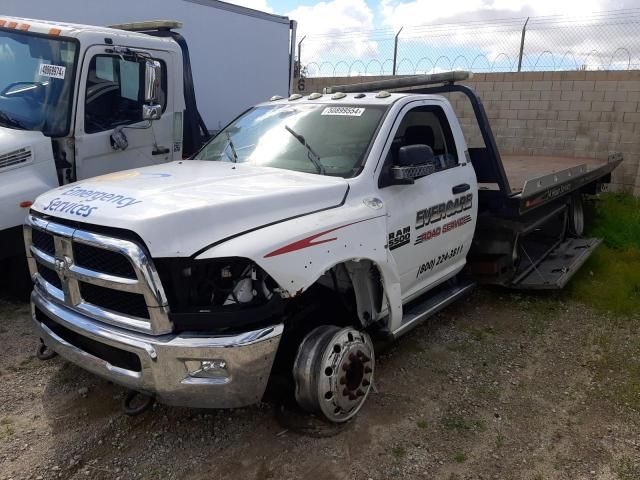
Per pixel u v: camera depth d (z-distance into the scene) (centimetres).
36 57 581
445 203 472
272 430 357
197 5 933
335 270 372
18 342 466
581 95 1136
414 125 466
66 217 318
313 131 441
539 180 580
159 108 627
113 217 296
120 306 308
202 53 956
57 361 434
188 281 294
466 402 401
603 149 1128
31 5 726
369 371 371
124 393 391
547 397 411
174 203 305
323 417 354
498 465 332
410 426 367
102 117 600
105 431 350
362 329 392
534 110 1188
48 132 553
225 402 302
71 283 322
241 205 316
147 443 340
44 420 358
